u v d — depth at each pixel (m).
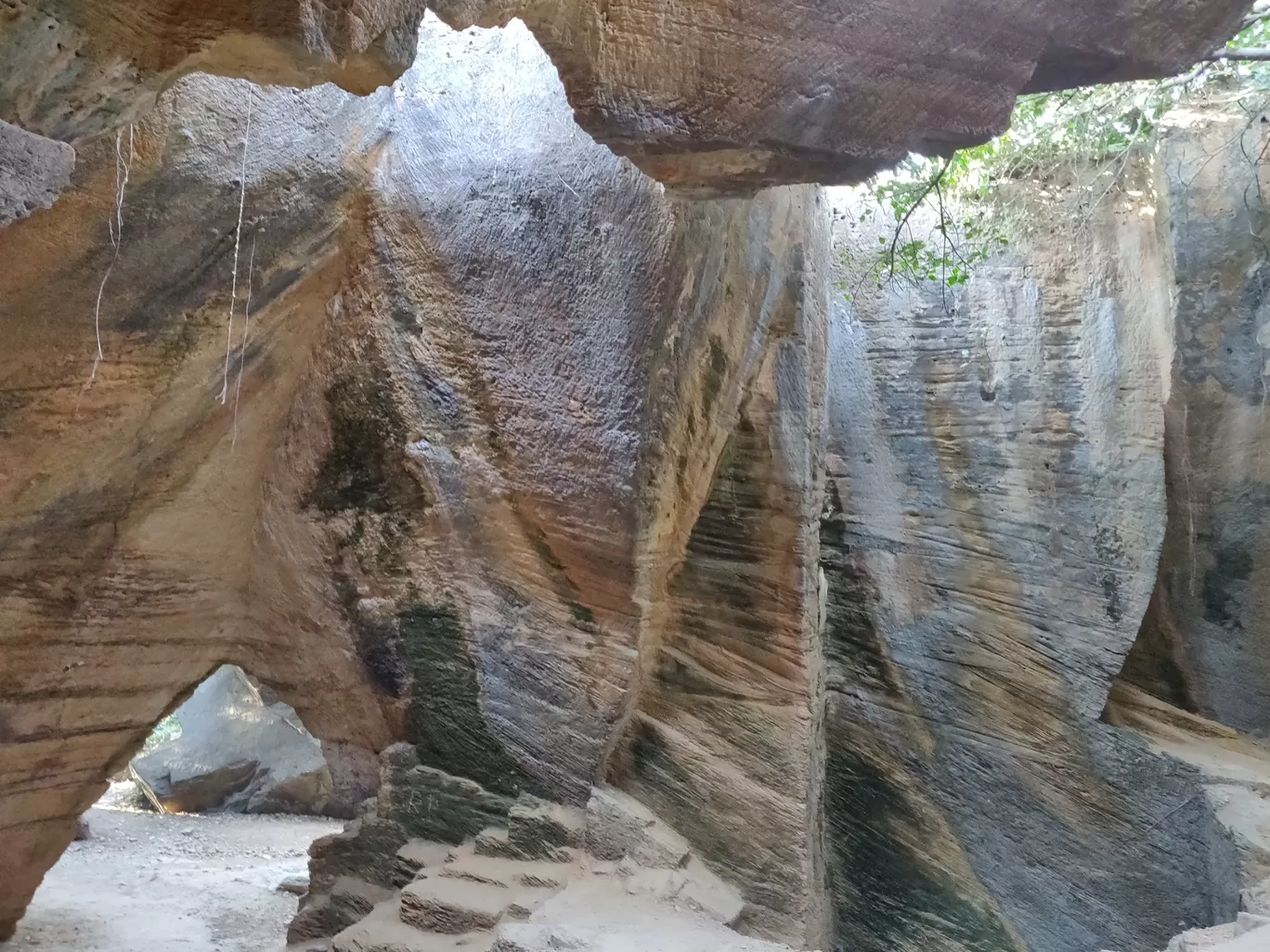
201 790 10.79
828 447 7.11
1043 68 2.69
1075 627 6.30
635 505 4.89
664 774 5.36
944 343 6.89
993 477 6.68
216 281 4.75
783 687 5.50
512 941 3.94
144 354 4.59
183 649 5.61
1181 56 2.59
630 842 4.95
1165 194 6.56
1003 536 6.59
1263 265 6.39
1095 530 6.35
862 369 7.12
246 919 6.77
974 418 6.77
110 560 5.04
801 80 2.52
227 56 2.23
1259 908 4.75
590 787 5.08
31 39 2.00
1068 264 6.66
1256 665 6.52
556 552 5.15
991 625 6.54
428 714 5.38
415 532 5.40
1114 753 6.07
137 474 4.94
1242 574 6.54
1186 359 6.52
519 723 5.20
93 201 3.99
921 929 6.39
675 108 2.51
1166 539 6.71
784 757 5.31
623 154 2.70
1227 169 6.47
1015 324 6.72
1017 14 2.48
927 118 2.60
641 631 5.14
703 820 5.21
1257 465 6.43
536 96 5.22
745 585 5.70
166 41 2.13
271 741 11.18
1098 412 6.46
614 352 4.88
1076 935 5.95
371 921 4.53
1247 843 5.14
